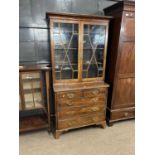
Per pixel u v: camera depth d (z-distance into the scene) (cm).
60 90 180
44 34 206
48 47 212
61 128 196
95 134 207
